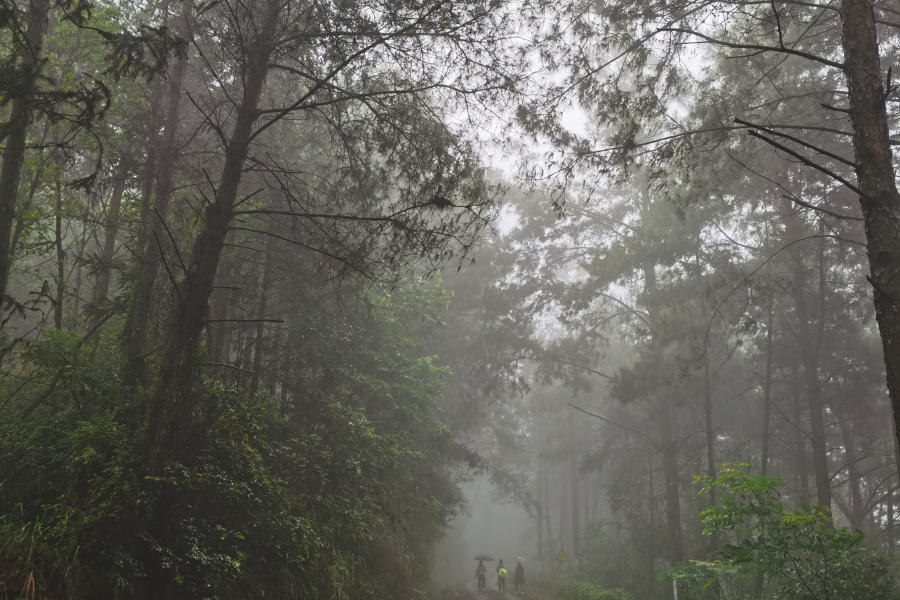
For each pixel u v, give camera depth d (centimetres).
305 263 1414
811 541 696
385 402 1736
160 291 1049
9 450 793
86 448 785
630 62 974
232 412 902
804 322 1959
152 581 705
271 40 850
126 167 1155
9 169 784
